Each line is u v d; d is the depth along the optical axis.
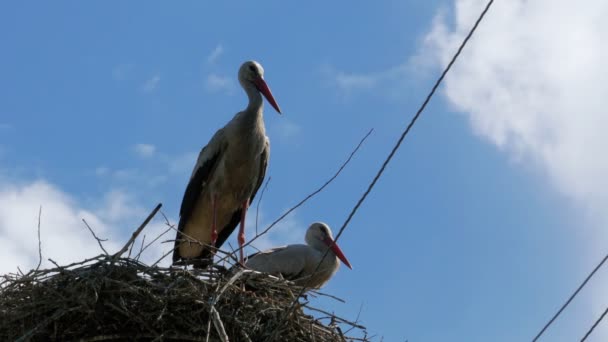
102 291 11.39
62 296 11.26
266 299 11.80
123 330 11.58
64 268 11.44
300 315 11.86
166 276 11.54
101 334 11.58
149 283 11.46
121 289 11.32
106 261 11.46
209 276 11.76
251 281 12.05
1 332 11.49
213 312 10.53
